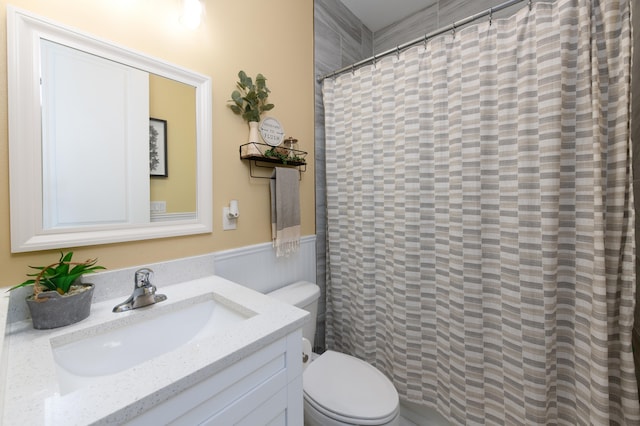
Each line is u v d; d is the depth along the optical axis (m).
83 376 0.71
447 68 1.29
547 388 1.06
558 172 1.01
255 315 0.82
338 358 1.34
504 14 1.62
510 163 1.13
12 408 0.45
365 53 2.16
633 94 0.90
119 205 0.96
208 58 1.20
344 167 1.72
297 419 0.80
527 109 1.07
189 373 0.54
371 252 1.60
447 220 1.32
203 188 1.17
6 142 0.75
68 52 0.85
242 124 1.33
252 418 0.67
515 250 1.12
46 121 0.81
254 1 1.38
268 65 1.45
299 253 1.65
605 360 0.93
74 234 0.86
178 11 1.09
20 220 0.77
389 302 1.55
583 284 1.01
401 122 1.45
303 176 1.68
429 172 1.38
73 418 0.44
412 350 1.45
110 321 0.78
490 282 1.21
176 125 1.09
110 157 0.94
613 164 0.96
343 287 1.77
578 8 0.99
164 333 0.89
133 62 0.98
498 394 1.19
